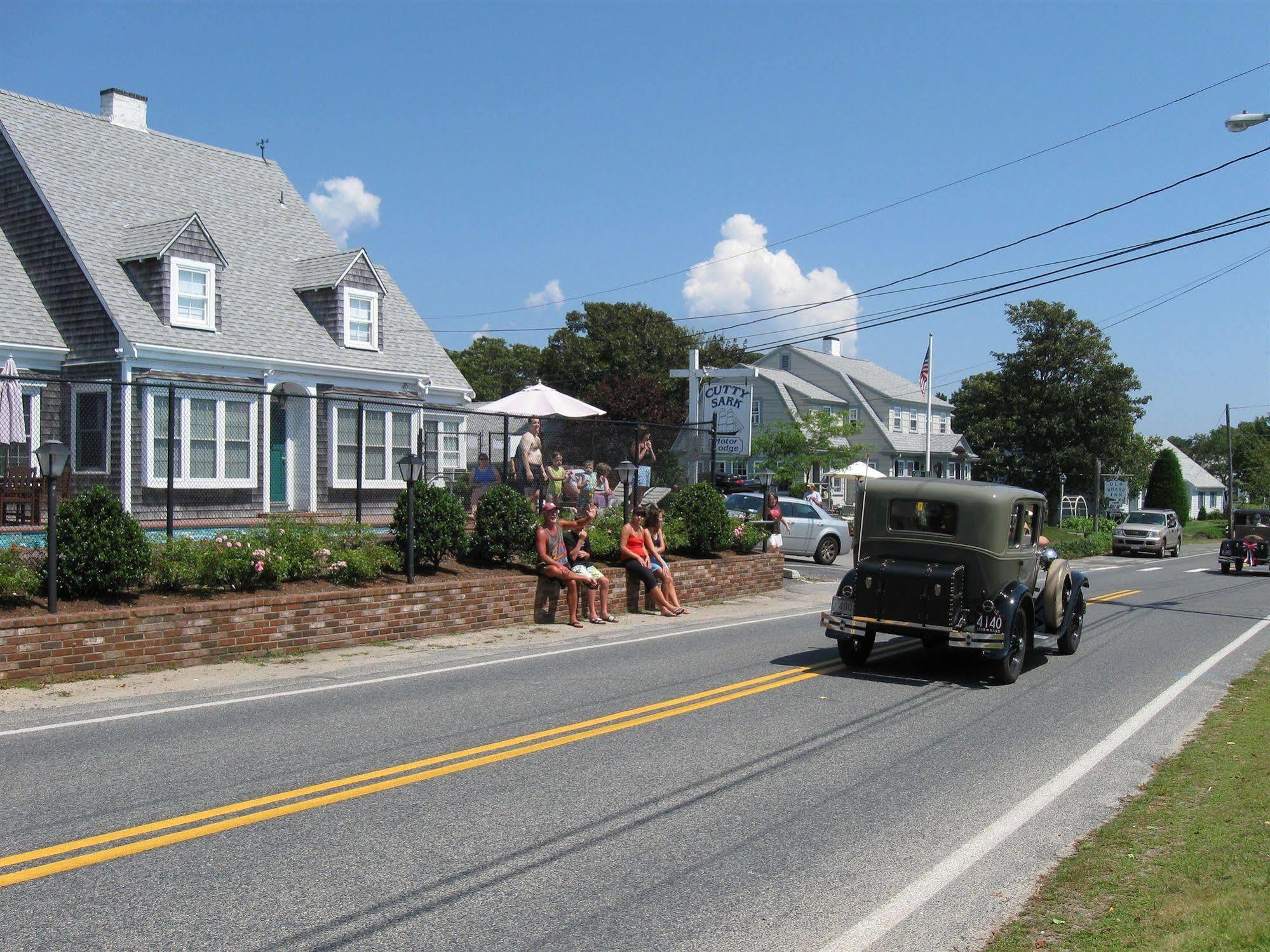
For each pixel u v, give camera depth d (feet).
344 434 77.41
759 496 87.20
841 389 191.11
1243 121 51.70
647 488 69.97
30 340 65.57
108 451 58.39
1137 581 89.40
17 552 34.32
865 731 28.66
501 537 50.42
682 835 19.49
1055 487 203.21
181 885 16.35
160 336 66.69
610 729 27.68
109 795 20.80
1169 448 240.94
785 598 65.26
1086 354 196.85
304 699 30.83
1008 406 204.44
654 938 14.93
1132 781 24.41
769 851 18.74
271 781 22.07
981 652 36.50
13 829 18.70
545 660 39.19
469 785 22.22
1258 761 25.52
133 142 82.33
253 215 85.92
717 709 30.76
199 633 35.76
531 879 17.04
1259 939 14.11
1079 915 16.02
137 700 30.12
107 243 70.08
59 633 32.09
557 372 225.97
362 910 15.58
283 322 77.30
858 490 39.11
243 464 70.08
